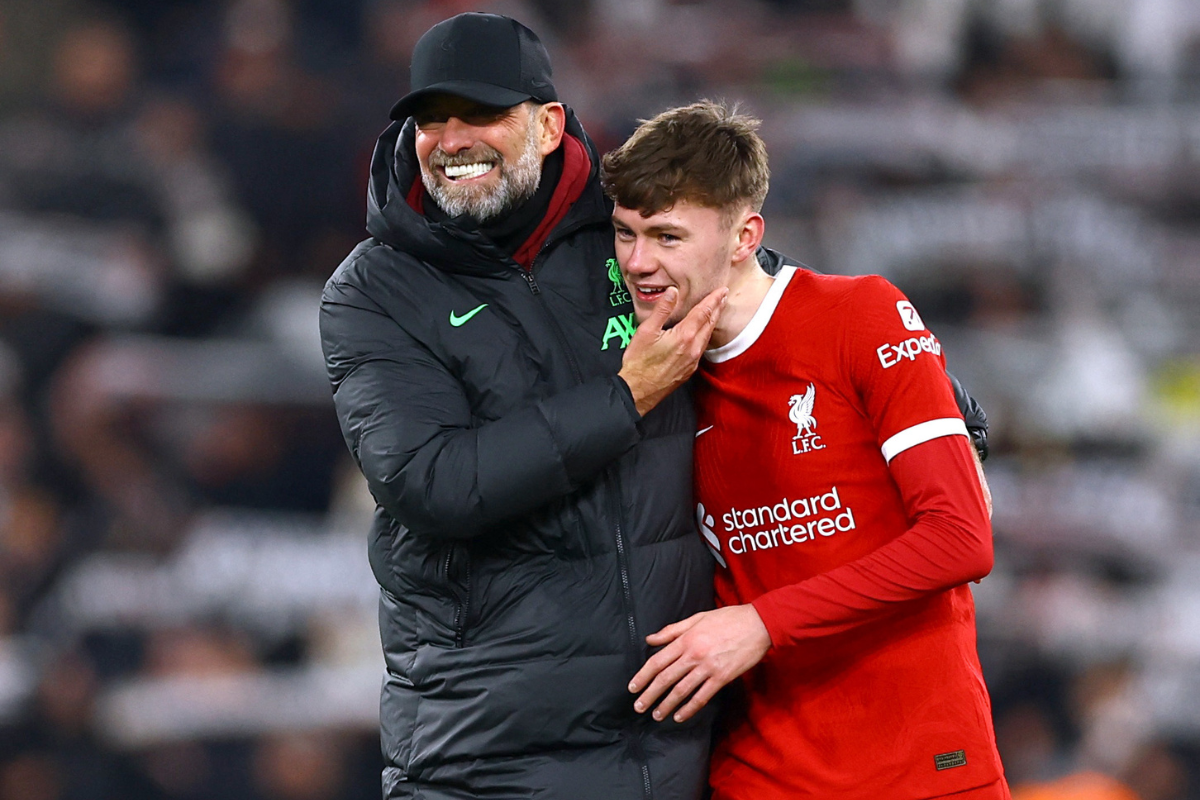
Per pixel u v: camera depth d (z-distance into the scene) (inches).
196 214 1157.7
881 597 364.8
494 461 360.8
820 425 381.7
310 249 1164.5
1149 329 1209.4
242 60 1197.1
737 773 399.2
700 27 1304.1
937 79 1304.1
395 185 390.6
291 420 1099.3
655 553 388.5
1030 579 1080.8
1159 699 1026.7
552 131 398.6
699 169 367.6
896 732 381.1
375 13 1239.5
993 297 1198.9
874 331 376.8
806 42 1299.2
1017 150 1272.1
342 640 1007.0
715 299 369.7
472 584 387.2
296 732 978.1
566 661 381.7
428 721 392.5
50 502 1069.1
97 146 1194.0
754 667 401.7
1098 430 1150.3
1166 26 1328.7
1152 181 1268.5
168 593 1019.9
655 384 369.4
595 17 1296.8
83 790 966.4
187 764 973.8
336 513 1079.0
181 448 1082.1
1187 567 1088.8
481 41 382.3
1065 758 1015.0
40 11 1238.3
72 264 1149.7
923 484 367.9
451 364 386.0
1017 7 1318.9
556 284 395.2
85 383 1095.6
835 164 1231.5
